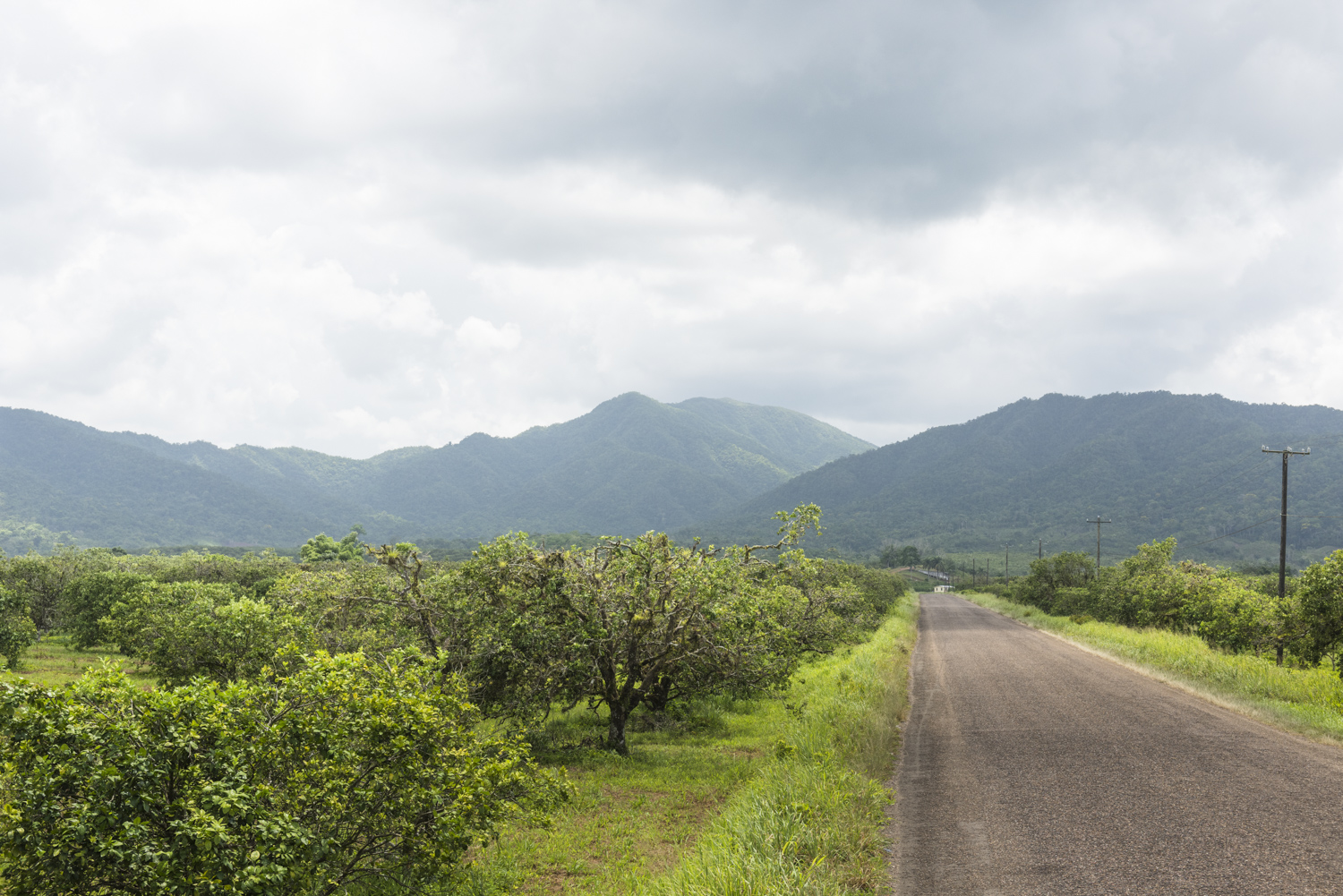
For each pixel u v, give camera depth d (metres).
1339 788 9.49
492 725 15.62
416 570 15.02
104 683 5.53
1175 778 10.20
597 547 15.21
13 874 5.07
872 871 7.15
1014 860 7.36
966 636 39.22
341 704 6.38
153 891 5.13
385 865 6.80
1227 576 41.66
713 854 7.31
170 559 54.59
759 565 17.62
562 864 8.93
